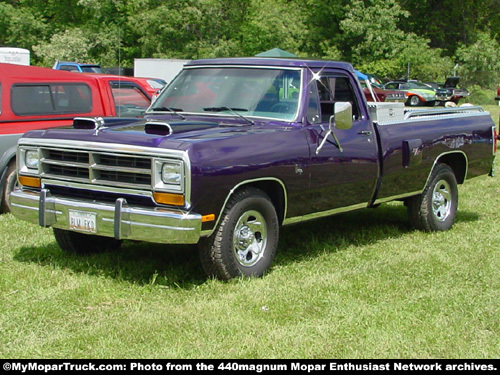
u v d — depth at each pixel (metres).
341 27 40.25
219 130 5.32
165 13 38.06
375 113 6.58
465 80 41.22
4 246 6.38
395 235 7.29
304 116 5.80
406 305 4.93
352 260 6.16
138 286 5.23
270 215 5.52
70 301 4.88
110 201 5.14
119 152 4.97
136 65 27.30
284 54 25.58
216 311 4.67
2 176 7.76
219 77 6.27
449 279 5.60
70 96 8.48
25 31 45.19
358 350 4.12
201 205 4.85
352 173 6.20
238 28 41.59
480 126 7.95
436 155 7.24
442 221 7.54
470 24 48.16
